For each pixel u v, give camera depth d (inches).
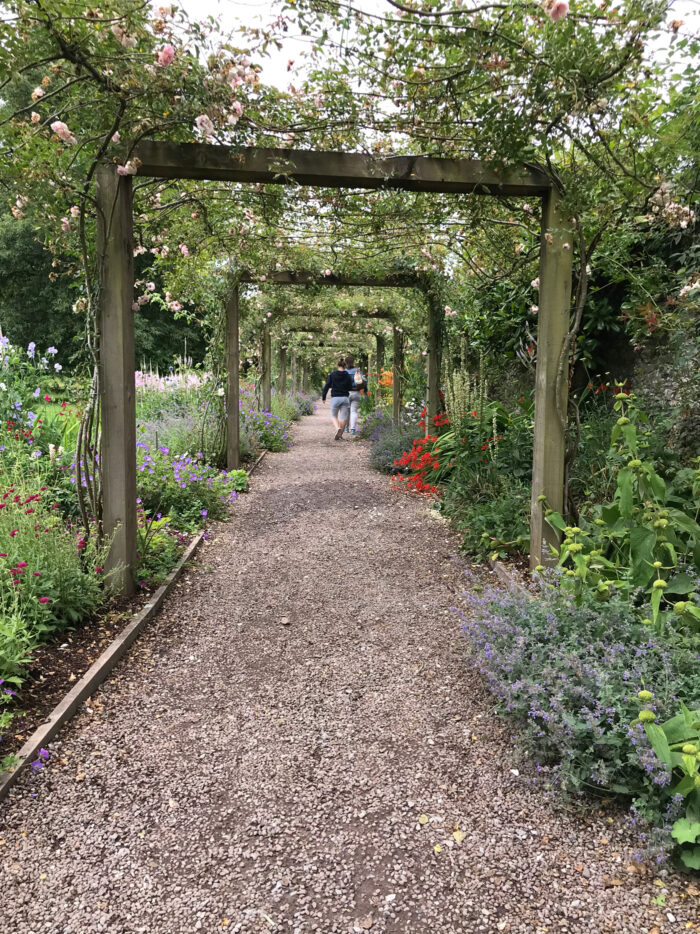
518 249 160.2
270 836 64.4
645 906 55.1
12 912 54.8
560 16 80.0
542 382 120.8
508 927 53.6
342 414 427.8
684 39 86.0
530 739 73.3
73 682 91.5
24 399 181.3
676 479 111.1
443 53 92.6
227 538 173.3
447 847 62.7
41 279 687.1
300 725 84.7
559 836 63.8
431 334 267.1
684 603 73.3
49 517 121.3
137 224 141.6
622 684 71.6
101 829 65.0
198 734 82.5
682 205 115.0
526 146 99.1
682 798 58.9
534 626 85.0
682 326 119.1
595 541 109.4
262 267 234.8
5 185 99.8
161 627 114.6
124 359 113.7
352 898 56.8
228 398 259.0
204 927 53.6
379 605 126.1
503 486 167.8
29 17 76.9
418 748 79.0
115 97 91.0
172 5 83.5
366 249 189.3
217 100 93.1
